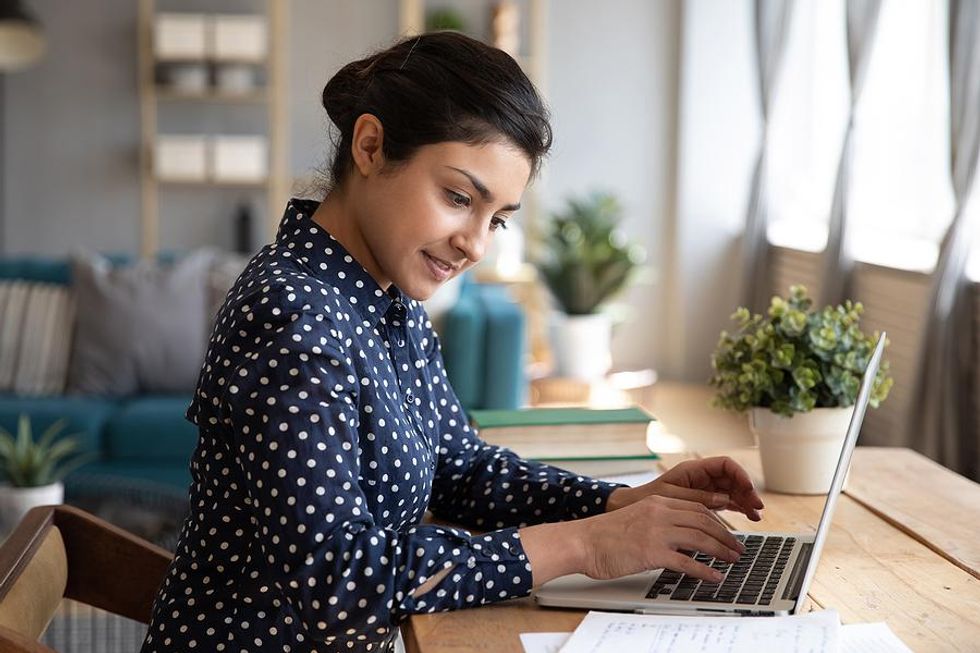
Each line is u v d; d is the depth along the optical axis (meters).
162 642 1.31
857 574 1.41
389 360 1.40
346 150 1.35
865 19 4.89
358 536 1.19
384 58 1.33
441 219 1.28
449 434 1.63
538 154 1.30
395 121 1.28
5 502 3.34
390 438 1.32
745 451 2.07
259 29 6.66
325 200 1.40
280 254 1.35
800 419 1.75
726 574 1.36
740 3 6.94
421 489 1.40
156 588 1.52
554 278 6.54
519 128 1.27
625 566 1.28
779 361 1.74
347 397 1.24
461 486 1.63
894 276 4.74
